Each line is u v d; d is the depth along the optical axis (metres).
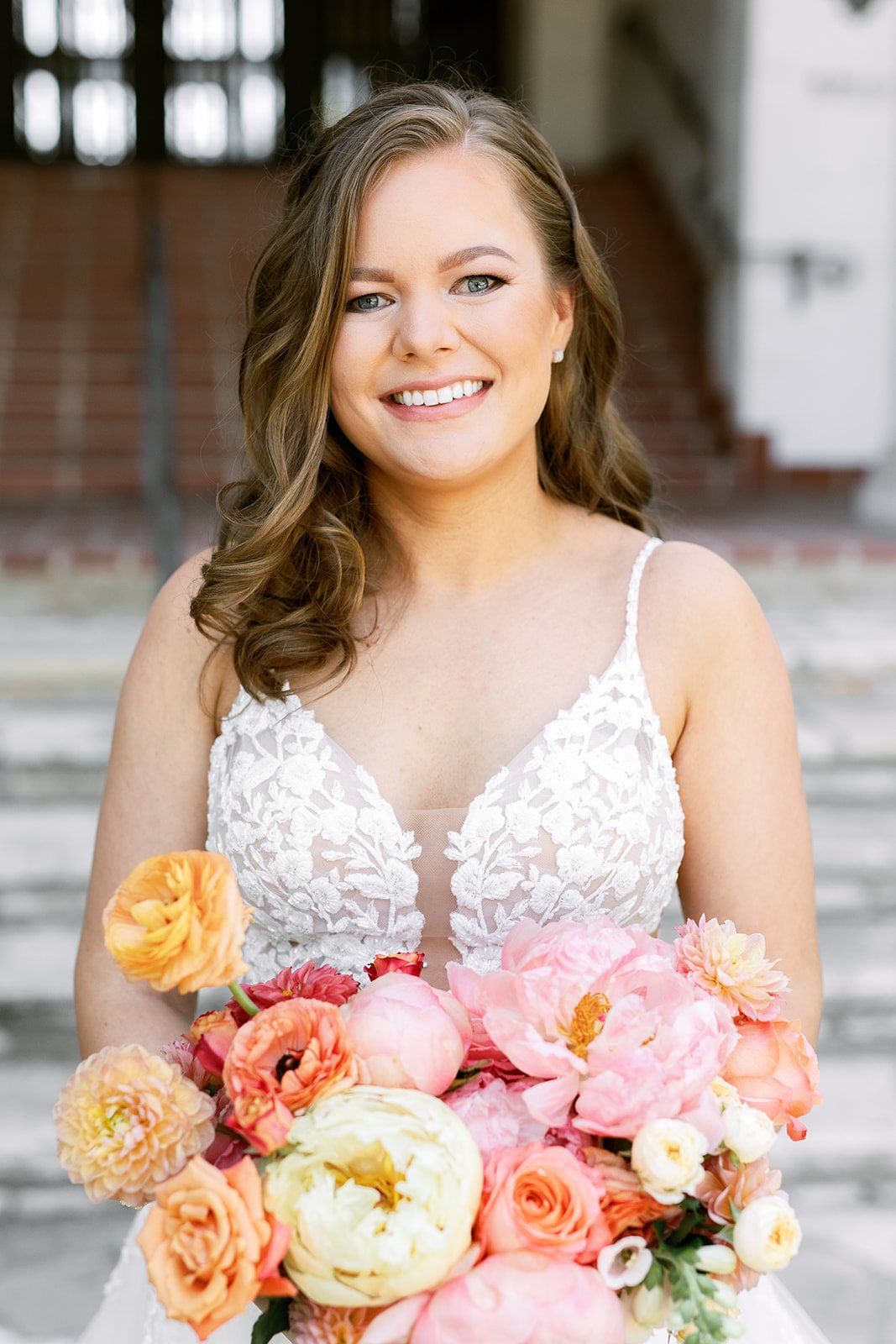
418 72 11.70
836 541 5.50
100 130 11.77
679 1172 0.97
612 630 1.57
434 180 1.41
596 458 1.73
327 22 11.70
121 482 7.18
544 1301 0.96
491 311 1.43
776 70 7.41
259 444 1.60
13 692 4.34
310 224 1.46
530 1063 1.05
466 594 1.60
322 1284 0.96
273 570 1.58
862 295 7.68
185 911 0.96
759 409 7.75
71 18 11.59
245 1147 1.07
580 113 11.01
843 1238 2.90
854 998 3.35
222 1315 0.91
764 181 7.55
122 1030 1.52
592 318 1.67
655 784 1.53
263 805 1.53
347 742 1.55
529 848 1.48
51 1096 3.09
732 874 1.55
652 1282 1.02
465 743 1.54
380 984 1.13
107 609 5.13
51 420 7.71
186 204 10.16
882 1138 3.03
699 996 1.13
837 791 4.06
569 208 1.53
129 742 1.63
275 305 1.52
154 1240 0.94
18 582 5.08
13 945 3.48
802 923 1.55
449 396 1.44
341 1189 0.96
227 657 1.61
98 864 1.62
